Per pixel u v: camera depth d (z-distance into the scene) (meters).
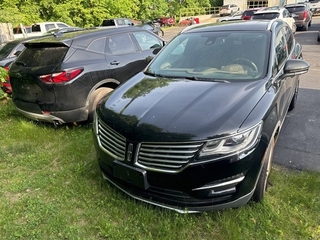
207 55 3.50
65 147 4.11
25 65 4.47
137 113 2.59
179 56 3.68
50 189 3.12
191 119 2.38
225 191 2.30
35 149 4.11
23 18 21.88
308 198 2.75
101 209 2.79
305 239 2.34
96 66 4.55
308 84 6.72
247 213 2.59
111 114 2.73
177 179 2.29
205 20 38.97
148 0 34.22
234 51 3.41
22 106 4.61
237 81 2.99
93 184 3.18
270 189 2.93
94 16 26.16
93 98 4.55
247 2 42.09
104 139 2.71
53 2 24.14
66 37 4.59
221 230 2.46
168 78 3.28
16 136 4.48
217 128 2.26
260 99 2.62
